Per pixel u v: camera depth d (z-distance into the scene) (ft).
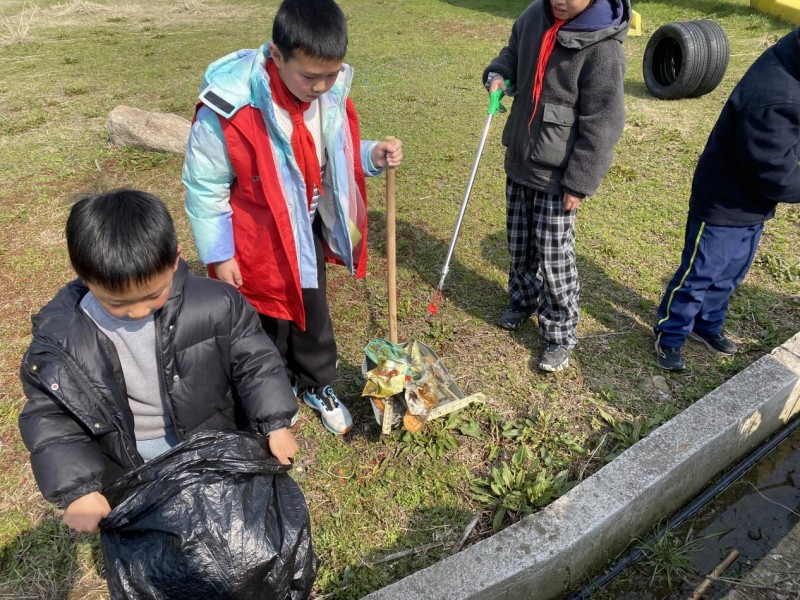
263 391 6.28
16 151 18.89
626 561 7.93
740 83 8.52
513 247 10.50
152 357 5.97
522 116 9.35
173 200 15.90
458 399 8.82
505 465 8.48
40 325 5.54
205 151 6.88
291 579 5.75
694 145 17.89
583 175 8.68
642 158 17.39
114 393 5.72
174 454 5.52
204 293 6.06
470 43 29.96
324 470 8.66
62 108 22.57
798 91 7.92
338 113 7.41
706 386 9.95
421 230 14.35
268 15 37.99
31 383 5.42
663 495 8.07
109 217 4.97
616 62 8.14
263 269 7.73
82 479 5.32
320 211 8.14
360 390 9.94
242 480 5.60
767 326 11.18
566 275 9.75
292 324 8.54
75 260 5.01
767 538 8.33
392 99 22.44
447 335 11.10
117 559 5.25
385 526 7.92
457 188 16.12
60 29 35.32
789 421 10.02
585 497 7.55
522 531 7.17
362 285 12.51
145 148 18.57
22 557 7.49
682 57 20.70
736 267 9.66
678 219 14.38
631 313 11.58
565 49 8.34
